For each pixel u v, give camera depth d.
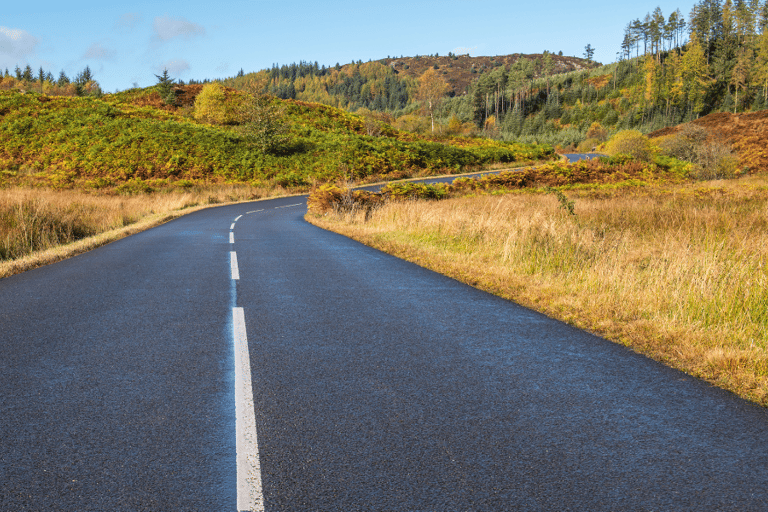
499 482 2.30
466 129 109.12
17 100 53.06
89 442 2.67
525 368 3.86
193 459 2.51
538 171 38.00
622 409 3.12
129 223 17.91
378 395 3.31
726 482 2.31
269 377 3.62
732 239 8.22
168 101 69.62
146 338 4.53
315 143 52.75
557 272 7.48
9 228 11.10
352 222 16.45
